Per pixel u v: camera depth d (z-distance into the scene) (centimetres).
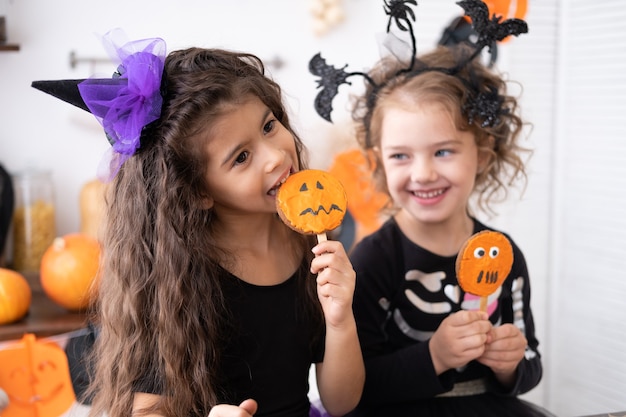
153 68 100
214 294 106
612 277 206
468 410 133
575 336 221
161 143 103
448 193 130
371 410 134
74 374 151
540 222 230
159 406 103
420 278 137
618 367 203
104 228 115
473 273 121
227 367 108
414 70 134
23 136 223
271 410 111
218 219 110
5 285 174
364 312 134
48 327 173
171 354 103
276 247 115
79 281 179
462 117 128
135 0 226
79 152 227
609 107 205
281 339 111
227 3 234
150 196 106
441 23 226
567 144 222
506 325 127
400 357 129
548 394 228
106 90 100
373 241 138
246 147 103
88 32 224
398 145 129
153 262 106
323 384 116
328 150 222
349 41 245
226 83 102
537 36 221
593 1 209
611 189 206
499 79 141
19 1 216
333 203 106
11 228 213
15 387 152
